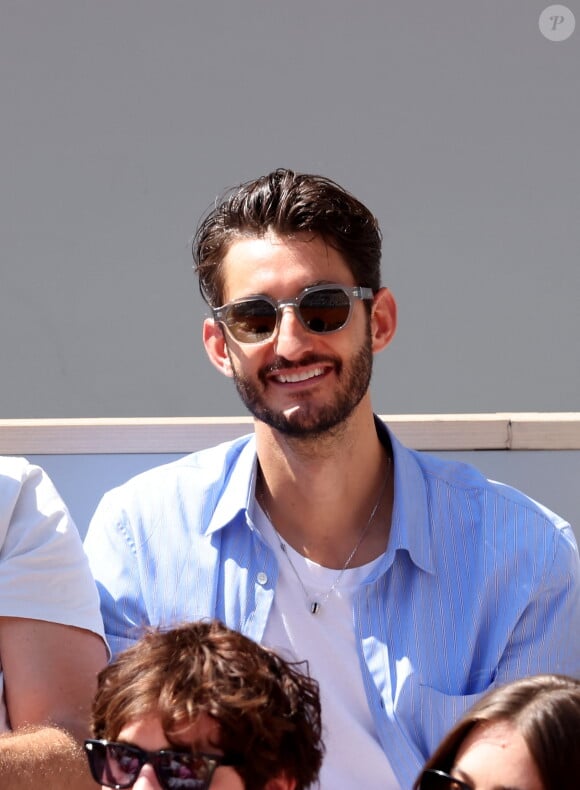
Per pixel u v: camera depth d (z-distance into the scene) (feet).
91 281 41.11
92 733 12.80
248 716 11.94
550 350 41.06
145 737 12.13
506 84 40.65
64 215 41.11
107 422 22.94
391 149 40.78
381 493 19.62
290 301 18.21
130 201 40.98
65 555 17.66
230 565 19.35
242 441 20.54
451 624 18.93
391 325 19.58
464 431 22.81
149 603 19.44
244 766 12.01
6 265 41.24
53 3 40.91
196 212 40.86
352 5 40.52
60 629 17.37
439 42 40.55
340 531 19.22
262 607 18.94
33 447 22.68
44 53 40.96
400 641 18.74
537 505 19.58
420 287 40.98
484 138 40.73
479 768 12.03
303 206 18.45
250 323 18.39
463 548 19.34
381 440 20.20
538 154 40.78
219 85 40.70
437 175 40.73
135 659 12.66
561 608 19.06
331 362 18.28
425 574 19.07
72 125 40.96
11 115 41.09
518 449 22.79
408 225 40.81
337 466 18.72
